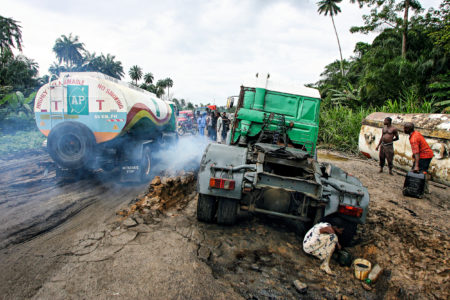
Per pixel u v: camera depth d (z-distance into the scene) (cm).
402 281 318
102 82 578
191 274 284
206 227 401
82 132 537
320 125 1600
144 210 434
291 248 373
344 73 3297
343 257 352
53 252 309
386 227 461
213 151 417
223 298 256
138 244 334
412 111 1252
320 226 347
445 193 708
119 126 581
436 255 364
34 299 233
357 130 1419
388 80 1884
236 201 392
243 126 550
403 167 908
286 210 369
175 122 1116
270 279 298
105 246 326
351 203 366
